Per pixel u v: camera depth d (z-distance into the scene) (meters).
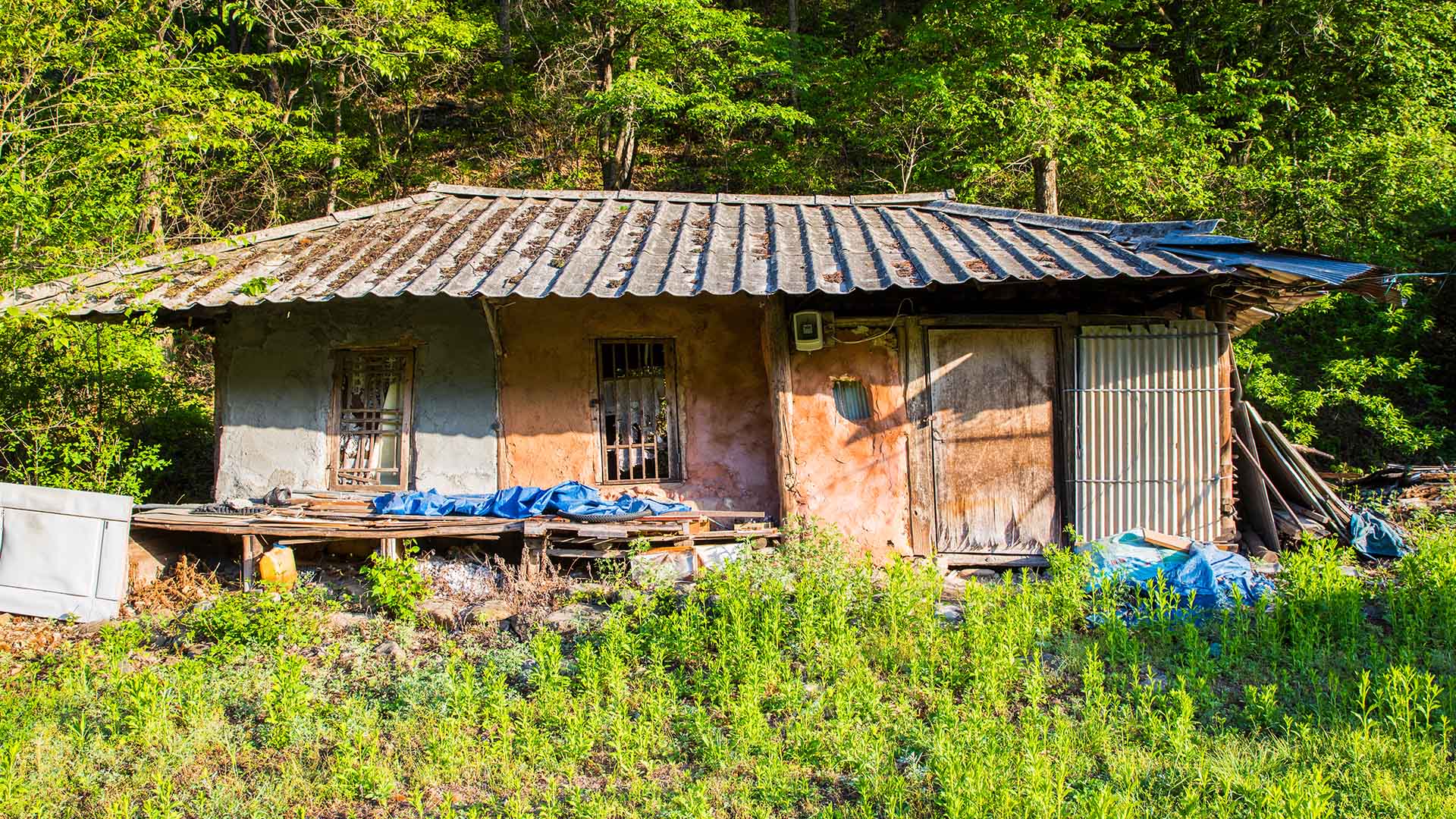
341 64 16.17
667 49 16.94
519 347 8.73
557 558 7.96
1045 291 8.18
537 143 19.59
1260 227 14.62
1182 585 6.73
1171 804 4.39
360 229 9.52
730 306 8.79
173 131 10.55
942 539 8.38
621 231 9.01
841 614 6.32
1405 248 13.96
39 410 9.89
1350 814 4.23
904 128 15.87
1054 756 4.80
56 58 9.84
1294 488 8.41
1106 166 14.47
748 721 5.07
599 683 5.76
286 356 8.98
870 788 4.58
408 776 4.95
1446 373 13.98
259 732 5.41
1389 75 16.09
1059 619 6.48
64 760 5.11
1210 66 17.19
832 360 8.32
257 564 7.96
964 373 8.41
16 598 7.58
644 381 8.89
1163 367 8.15
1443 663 5.69
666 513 8.09
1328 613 6.21
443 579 7.67
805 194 17.36
